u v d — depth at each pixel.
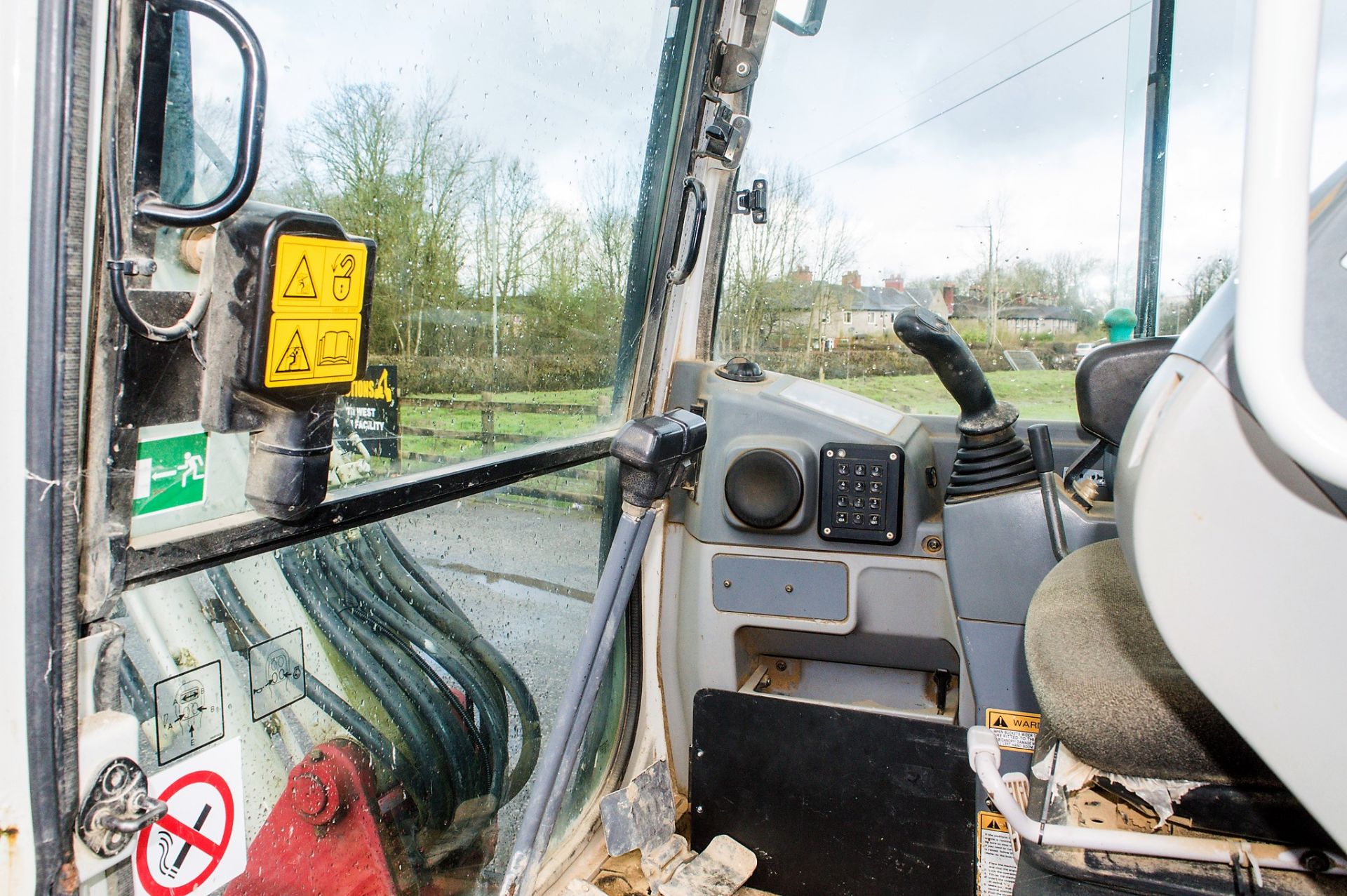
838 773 1.69
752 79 1.57
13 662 0.61
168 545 0.77
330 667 1.07
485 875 1.43
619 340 1.64
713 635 1.77
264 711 0.97
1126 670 0.83
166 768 0.84
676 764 1.87
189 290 0.74
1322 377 0.55
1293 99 0.47
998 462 1.53
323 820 1.07
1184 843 0.77
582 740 1.39
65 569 0.62
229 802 0.90
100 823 0.68
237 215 0.71
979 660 1.55
